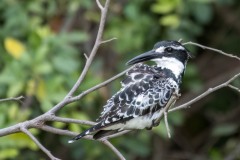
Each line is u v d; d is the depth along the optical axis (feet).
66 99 26.00
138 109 26.63
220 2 44.50
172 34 42.19
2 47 40.81
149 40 42.70
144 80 27.30
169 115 43.32
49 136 43.32
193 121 49.57
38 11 41.65
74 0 41.65
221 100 49.06
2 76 37.04
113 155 41.70
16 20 41.19
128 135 42.27
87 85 38.60
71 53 39.11
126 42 41.78
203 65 48.75
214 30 49.01
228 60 48.67
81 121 26.07
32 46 38.32
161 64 28.71
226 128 46.73
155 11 41.19
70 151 43.88
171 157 48.47
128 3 42.88
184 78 44.78
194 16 43.88
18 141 35.04
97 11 43.32
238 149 46.11
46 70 36.99
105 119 25.89
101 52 43.11
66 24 42.47
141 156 47.06
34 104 39.42
